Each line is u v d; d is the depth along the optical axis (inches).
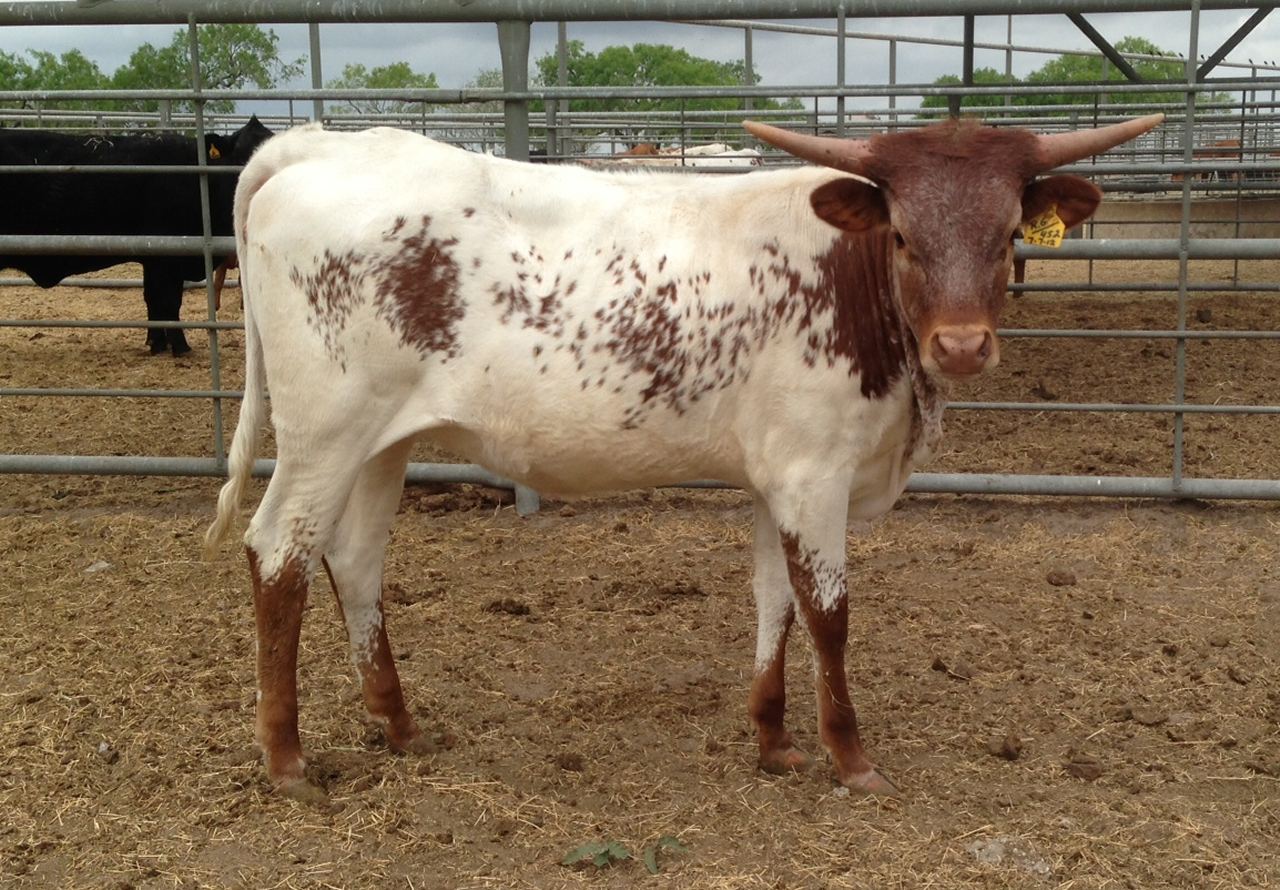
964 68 287.7
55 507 271.3
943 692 181.5
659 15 238.7
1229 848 138.7
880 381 143.8
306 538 150.0
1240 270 639.8
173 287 430.6
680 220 147.9
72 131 482.3
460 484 278.1
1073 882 132.0
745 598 219.8
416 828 143.9
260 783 154.0
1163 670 188.4
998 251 130.0
